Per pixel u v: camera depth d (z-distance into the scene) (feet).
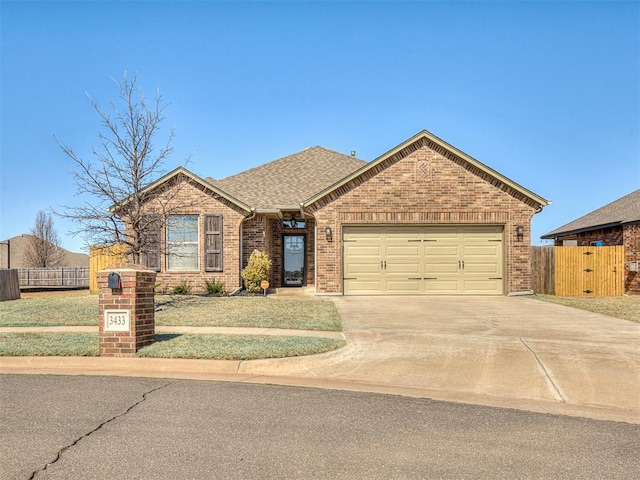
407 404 21.43
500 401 22.31
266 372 27.35
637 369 26.76
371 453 15.66
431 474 14.16
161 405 20.61
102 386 23.82
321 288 59.31
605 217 79.36
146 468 14.29
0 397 21.77
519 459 15.37
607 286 64.49
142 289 30.71
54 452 15.42
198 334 34.99
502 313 45.37
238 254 63.31
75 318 43.52
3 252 160.76
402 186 59.72
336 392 23.29
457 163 59.77
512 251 59.47
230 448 15.89
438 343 32.60
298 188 71.92
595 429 18.40
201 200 63.31
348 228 60.08
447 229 60.08
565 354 29.66
